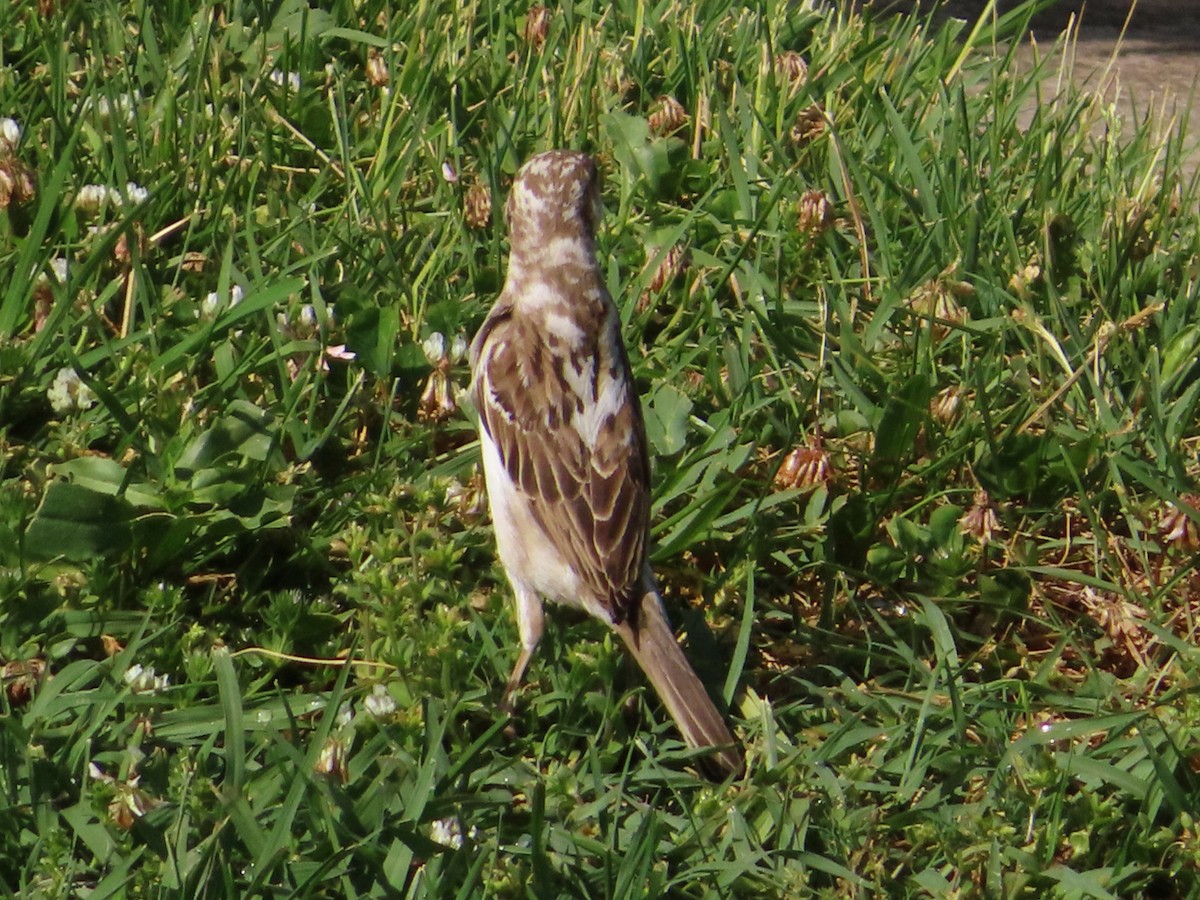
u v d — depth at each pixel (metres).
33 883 5.76
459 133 10.38
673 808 6.70
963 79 11.99
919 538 8.09
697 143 10.81
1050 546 8.50
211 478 7.30
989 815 6.52
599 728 6.95
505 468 7.09
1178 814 6.59
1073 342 9.27
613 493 6.98
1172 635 7.71
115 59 10.51
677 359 8.91
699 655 7.42
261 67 10.49
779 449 8.52
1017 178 11.25
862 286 9.74
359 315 8.21
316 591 7.44
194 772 6.17
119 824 5.97
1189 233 11.38
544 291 7.24
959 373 9.23
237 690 6.20
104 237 8.37
